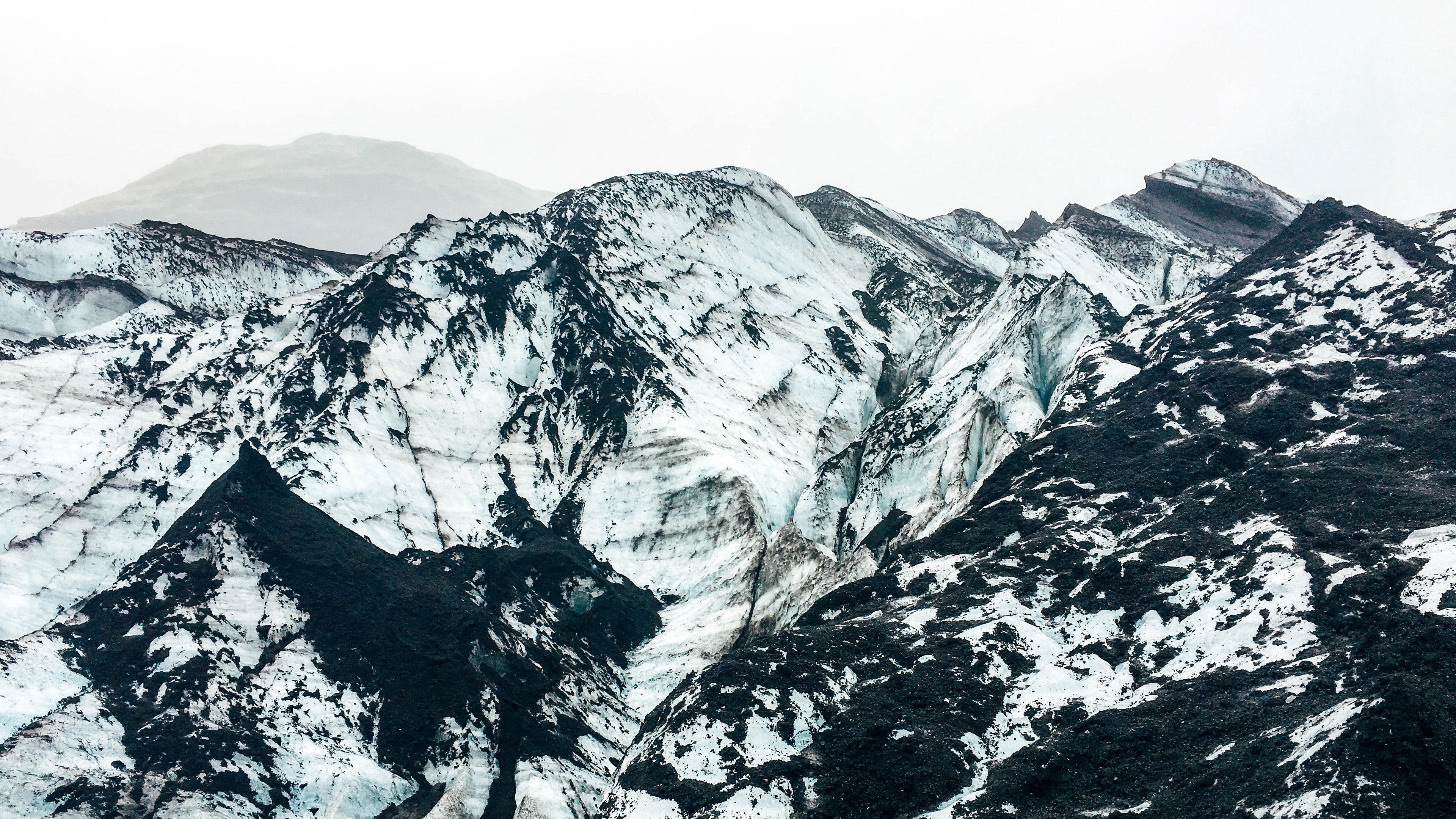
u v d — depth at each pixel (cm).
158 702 9981
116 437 14938
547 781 9569
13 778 8850
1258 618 8731
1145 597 9450
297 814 9300
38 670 10188
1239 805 6875
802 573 12606
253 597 11144
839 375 19138
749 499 14088
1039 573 9994
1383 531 9112
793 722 8706
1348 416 11038
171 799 9012
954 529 11138
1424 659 7444
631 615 12850
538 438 15988
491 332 17300
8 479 13812
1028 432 13988
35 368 15850
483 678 10569
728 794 8119
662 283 19325
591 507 14725
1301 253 14200
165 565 11419
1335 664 7850
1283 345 12544
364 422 14950
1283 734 7344
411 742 10038
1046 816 7425
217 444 14788
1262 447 10975
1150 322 14550
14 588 12594
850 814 7888
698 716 8788
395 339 16300
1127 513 10625
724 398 16938
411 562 12600
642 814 8175
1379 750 6719
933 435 14950
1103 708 8431
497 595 11969
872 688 8938
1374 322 12400
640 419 15725
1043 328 16362
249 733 9700
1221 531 9881
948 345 18738
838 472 15262
